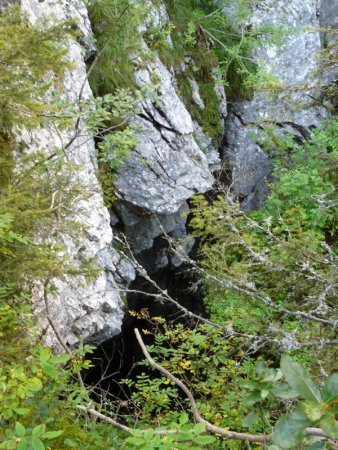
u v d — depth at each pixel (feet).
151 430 6.13
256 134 30.35
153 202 24.54
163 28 27.02
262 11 31.60
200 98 28.94
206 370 14.33
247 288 12.95
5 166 11.66
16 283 10.34
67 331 15.42
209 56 29.30
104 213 17.54
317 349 11.62
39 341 10.57
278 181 32.58
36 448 5.46
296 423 4.10
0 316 9.54
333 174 16.81
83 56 21.40
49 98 15.21
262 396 5.58
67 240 14.49
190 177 25.59
